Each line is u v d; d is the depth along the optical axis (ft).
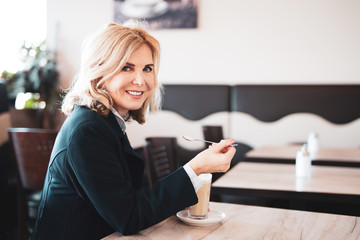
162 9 13.44
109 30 3.57
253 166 6.55
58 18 14.52
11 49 14.38
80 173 3.12
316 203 5.80
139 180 3.90
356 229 3.11
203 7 13.25
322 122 12.30
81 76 3.63
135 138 13.61
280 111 12.60
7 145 8.54
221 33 13.16
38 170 5.84
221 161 3.30
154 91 4.22
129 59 3.55
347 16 12.28
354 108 12.07
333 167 6.56
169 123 13.35
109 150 3.28
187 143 13.17
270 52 12.87
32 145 5.80
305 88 12.42
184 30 13.42
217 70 13.26
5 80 12.87
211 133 9.26
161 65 13.64
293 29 12.67
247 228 3.13
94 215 3.43
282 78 12.83
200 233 3.01
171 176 3.27
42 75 13.30
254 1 12.87
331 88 12.25
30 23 14.62
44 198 3.54
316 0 12.46
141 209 3.08
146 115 4.50
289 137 12.53
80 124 3.23
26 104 14.02
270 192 4.70
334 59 12.44
